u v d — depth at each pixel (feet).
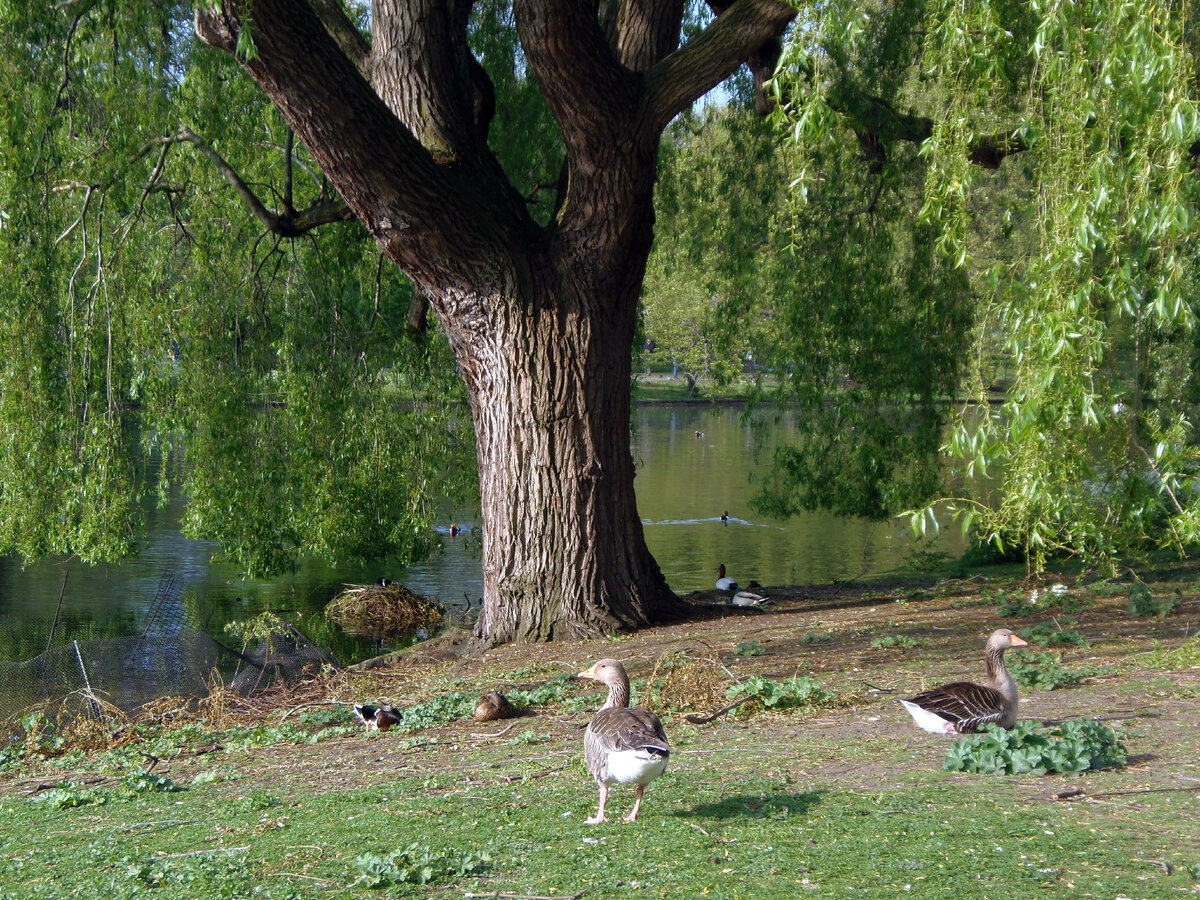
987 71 21.49
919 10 53.72
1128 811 17.62
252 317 57.98
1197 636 32.19
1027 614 41.65
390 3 41.86
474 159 42.98
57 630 58.85
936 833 16.81
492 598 45.80
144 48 49.16
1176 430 19.70
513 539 45.06
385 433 59.36
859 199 63.26
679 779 21.56
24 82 46.42
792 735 25.58
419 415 61.41
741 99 65.62
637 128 41.11
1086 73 19.21
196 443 55.36
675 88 40.93
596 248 43.62
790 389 71.41
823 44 23.13
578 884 15.53
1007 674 23.36
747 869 15.64
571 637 44.09
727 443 172.35
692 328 213.87
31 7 45.03
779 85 22.77
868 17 55.52
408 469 60.13
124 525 51.80
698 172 71.20
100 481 50.06
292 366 57.21
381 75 42.52
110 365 51.01
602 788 18.71
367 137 37.40
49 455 50.80
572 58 38.50
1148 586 42.09
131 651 39.40
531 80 61.52
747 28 40.29
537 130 62.23
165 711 36.17
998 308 20.03
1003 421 19.62
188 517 55.52
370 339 60.29
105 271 51.62
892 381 63.36
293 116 36.60
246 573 59.06
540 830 18.53
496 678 38.17
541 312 43.91
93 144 50.60
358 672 43.47
